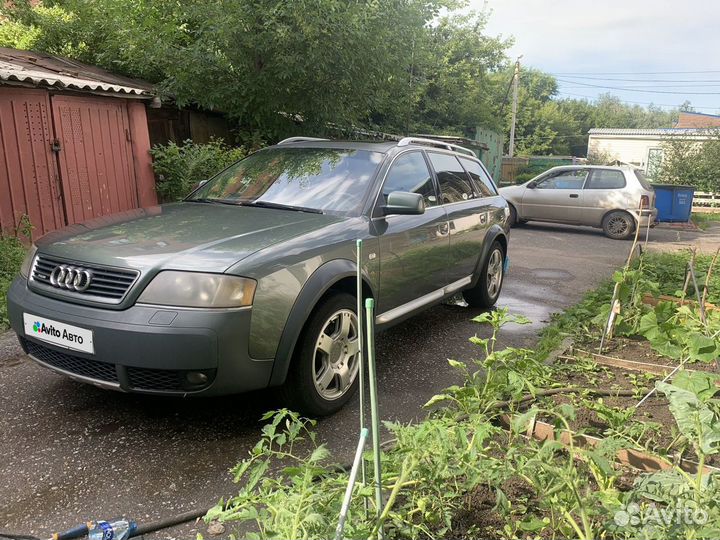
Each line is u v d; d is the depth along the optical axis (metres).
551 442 2.33
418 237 4.52
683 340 4.09
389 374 4.32
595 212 13.58
